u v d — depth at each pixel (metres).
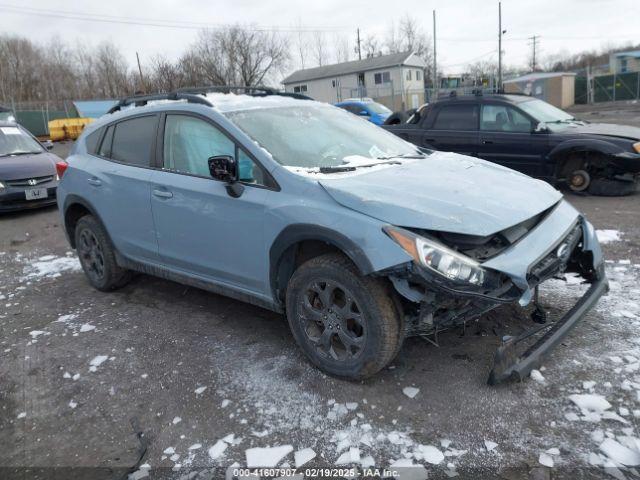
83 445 2.73
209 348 3.66
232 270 3.58
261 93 4.56
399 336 2.88
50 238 7.27
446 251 2.63
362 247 2.74
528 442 2.50
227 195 3.43
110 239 4.60
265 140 3.51
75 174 4.73
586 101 41.38
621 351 3.20
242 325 3.99
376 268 2.68
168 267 4.12
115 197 4.31
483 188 3.17
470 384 2.98
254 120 3.68
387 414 2.79
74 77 58.19
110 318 4.30
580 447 2.45
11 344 3.95
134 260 4.42
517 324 3.64
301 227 2.99
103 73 56.16
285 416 2.83
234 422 2.82
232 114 3.66
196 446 2.65
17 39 57.25
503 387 2.93
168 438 2.73
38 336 4.05
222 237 3.54
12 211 8.77
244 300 3.64
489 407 2.77
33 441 2.79
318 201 3.01
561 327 3.08
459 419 2.70
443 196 2.95
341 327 3.02
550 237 3.02
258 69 48.06
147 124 4.19
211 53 46.47
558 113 8.43
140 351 3.69
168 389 3.18
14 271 5.80
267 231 3.22
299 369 3.29
